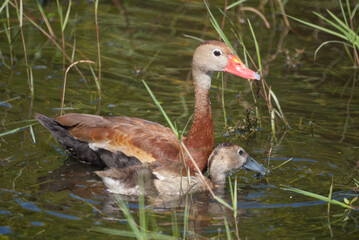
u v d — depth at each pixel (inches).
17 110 565.3
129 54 699.4
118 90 621.6
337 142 534.9
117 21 775.7
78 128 495.8
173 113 578.9
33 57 674.8
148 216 410.3
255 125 567.8
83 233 379.6
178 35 745.0
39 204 417.4
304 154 516.7
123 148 481.4
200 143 486.9
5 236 373.1
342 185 465.4
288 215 416.8
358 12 757.9
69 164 490.3
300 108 598.2
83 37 727.7
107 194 443.8
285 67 684.1
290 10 788.6
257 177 486.3
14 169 468.8
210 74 496.4
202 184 466.9
